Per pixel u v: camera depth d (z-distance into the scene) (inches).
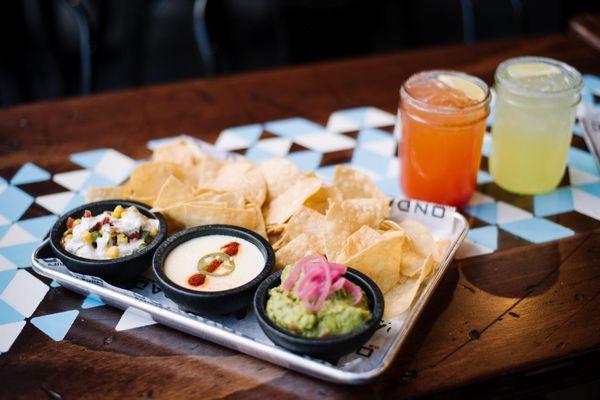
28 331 22.5
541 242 25.7
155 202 25.6
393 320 22.1
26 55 63.5
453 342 21.8
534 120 26.3
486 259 25.0
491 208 27.7
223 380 20.8
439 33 70.8
